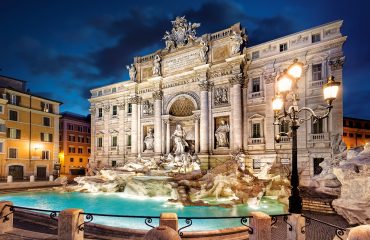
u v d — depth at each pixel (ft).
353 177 57.36
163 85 154.40
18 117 166.81
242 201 79.46
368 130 210.59
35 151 175.73
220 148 131.34
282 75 35.91
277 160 115.85
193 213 67.41
